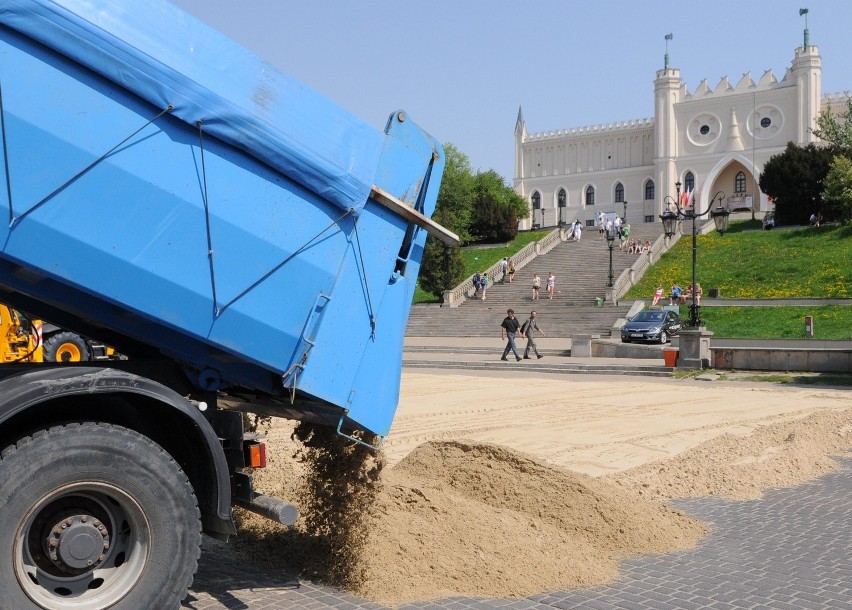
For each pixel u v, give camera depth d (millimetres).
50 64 3938
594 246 64812
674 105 96500
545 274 57406
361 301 4973
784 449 10797
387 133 5129
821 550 6523
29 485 3838
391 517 6023
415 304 55625
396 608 5000
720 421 14164
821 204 63562
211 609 4863
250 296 4535
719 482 8945
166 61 4227
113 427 4098
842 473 9836
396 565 5461
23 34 3863
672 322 37875
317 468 5625
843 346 30562
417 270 5305
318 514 5605
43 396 3889
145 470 4141
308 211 4715
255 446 4867
